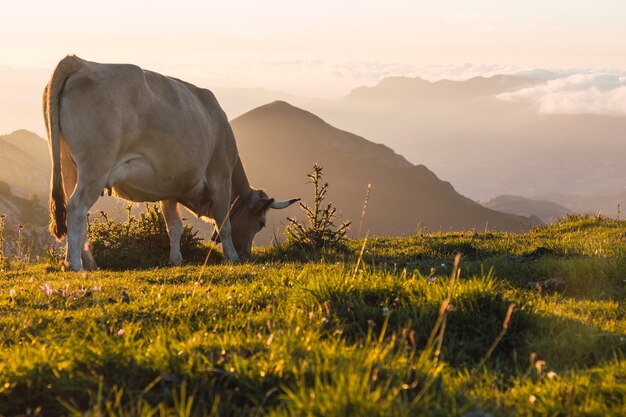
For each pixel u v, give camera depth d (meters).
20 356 4.67
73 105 10.32
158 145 11.43
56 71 10.37
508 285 8.40
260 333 5.09
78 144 10.41
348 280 6.52
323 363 4.27
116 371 4.38
